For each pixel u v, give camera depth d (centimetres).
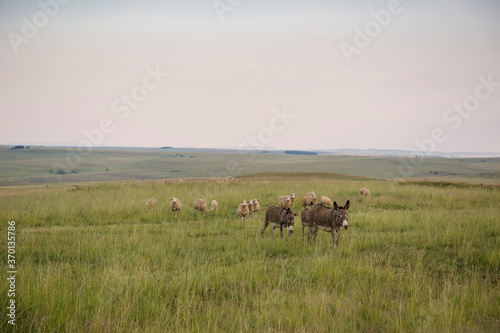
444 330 553
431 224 1418
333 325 560
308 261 934
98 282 726
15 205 1992
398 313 622
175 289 739
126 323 589
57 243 1173
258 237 1299
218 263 918
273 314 605
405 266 931
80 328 574
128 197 2323
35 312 608
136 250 1070
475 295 679
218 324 591
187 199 2291
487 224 1349
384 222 1509
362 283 765
